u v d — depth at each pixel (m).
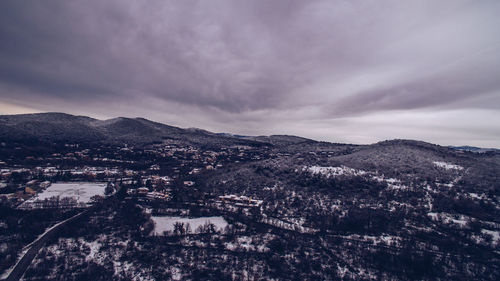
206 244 162.25
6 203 199.75
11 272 126.50
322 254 158.38
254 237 173.25
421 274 143.12
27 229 165.38
